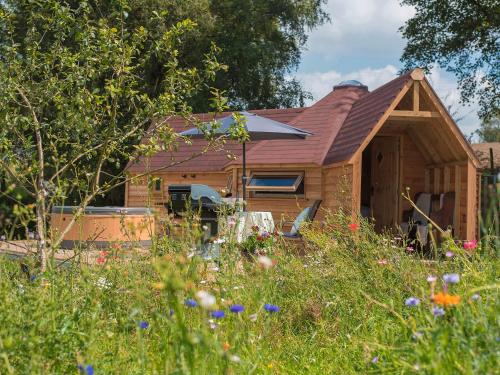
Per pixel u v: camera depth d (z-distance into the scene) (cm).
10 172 592
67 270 495
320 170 1468
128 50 684
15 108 669
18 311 366
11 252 619
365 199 1944
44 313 338
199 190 991
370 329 468
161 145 700
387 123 1542
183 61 3108
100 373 332
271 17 3509
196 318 389
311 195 1479
